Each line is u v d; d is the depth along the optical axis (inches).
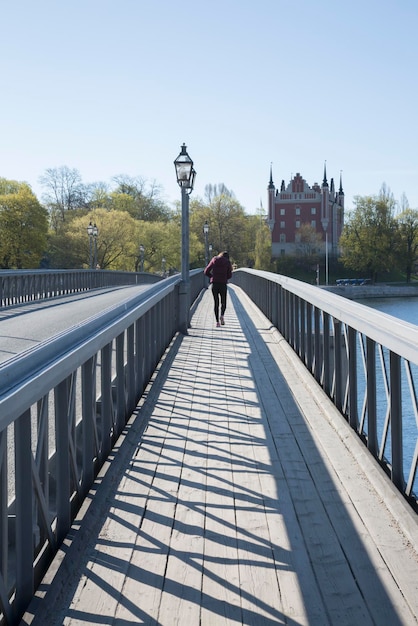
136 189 4670.3
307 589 130.0
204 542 152.5
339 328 260.1
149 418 267.6
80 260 3309.5
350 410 234.1
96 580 134.8
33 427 212.8
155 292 336.5
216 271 604.7
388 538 151.7
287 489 186.4
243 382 338.3
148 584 132.9
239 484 191.2
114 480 193.3
